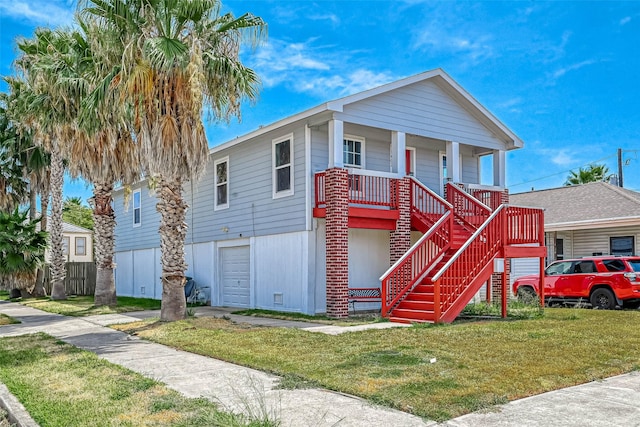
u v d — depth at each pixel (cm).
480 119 1703
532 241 1382
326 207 1375
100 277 1752
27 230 2186
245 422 474
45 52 1761
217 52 1221
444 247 1366
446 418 496
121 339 1027
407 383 615
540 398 566
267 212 1606
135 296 2503
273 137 1588
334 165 1363
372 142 1655
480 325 1110
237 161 1769
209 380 659
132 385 631
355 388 596
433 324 1123
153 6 1138
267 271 1602
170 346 927
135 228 2542
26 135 2255
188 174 1220
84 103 1313
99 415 519
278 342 923
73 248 4303
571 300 1636
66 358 817
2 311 1680
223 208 1839
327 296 1349
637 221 1823
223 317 1310
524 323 1147
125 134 1593
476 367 698
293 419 498
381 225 1452
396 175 1488
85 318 1413
